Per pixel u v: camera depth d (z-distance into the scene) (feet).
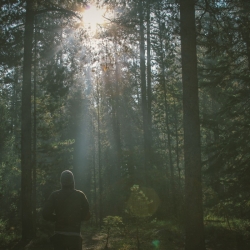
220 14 34.99
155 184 77.41
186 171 30.35
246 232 42.93
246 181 45.52
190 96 31.01
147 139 81.46
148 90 84.58
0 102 95.86
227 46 36.94
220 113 51.06
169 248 38.19
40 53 57.36
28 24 52.21
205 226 48.60
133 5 37.35
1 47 51.72
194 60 31.63
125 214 42.68
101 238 50.72
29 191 52.11
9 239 49.60
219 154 49.44
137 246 38.68
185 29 31.94
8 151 91.25
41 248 43.88
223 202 47.39
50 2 49.83
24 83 53.26
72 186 19.75
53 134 82.17
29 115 53.42
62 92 59.52
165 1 34.96
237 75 49.55
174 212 74.33
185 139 30.73
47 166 81.05
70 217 18.71
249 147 47.16
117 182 97.91
